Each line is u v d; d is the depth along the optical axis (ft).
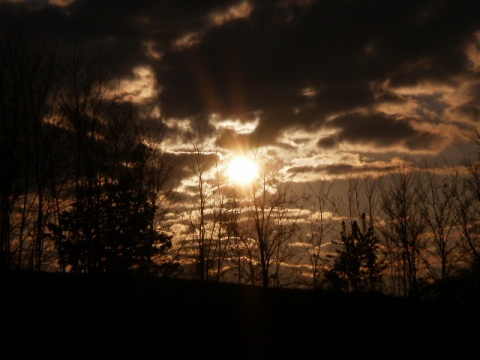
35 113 94.07
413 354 80.38
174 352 73.10
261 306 96.37
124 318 81.87
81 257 101.71
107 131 109.19
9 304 79.82
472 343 85.20
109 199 106.22
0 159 87.10
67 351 69.00
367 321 93.45
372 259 135.85
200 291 101.55
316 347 80.53
